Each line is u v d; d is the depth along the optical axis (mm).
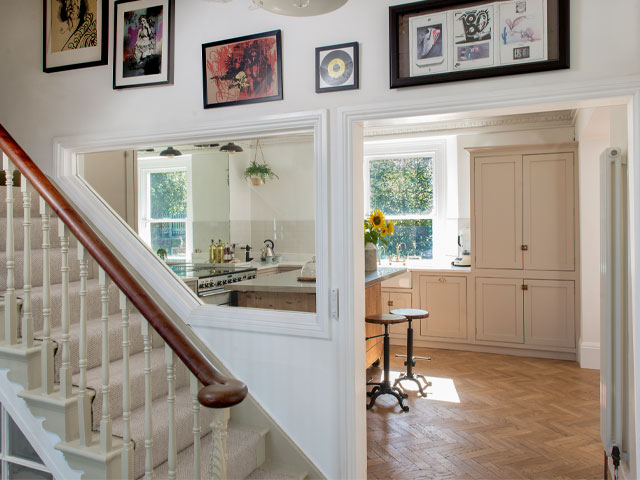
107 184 3322
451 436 3182
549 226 4973
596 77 1949
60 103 3018
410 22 2215
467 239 5883
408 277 5641
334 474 2428
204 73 2621
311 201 2541
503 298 5191
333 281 2395
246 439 2486
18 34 3127
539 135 5520
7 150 2277
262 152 2658
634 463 2180
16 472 2479
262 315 2598
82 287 2127
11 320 2318
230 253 2752
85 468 2113
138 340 2963
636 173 1900
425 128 5926
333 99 2373
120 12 2834
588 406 3676
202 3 2648
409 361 4016
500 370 4641
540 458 2861
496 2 2080
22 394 2242
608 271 2307
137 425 2346
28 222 2289
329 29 2379
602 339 2432
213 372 1708
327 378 2430
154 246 3051
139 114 2807
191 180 2906
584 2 1962
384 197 6387
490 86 2105
